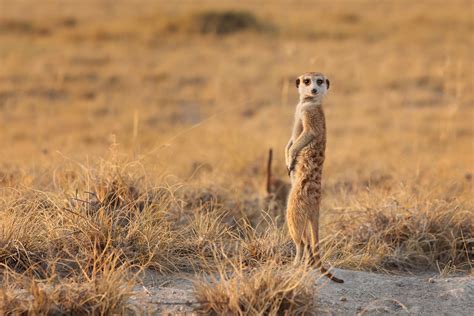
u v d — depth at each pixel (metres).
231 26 35.66
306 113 7.22
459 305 6.58
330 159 15.38
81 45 32.12
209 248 7.59
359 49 30.83
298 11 43.25
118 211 7.75
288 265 6.80
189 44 32.94
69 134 19.02
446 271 7.91
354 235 8.52
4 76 25.45
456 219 8.64
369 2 49.38
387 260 8.05
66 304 5.77
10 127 19.86
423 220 8.48
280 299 5.89
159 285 6.76
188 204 9.22
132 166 8.77
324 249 7.99
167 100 23.70
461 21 37.44
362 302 6.53
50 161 11.79
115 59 29.42
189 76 26.83
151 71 27.33
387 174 12.98
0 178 9.63
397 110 22.30
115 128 19.78
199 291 6.10
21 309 5.68
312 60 14.33
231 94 24.39
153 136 18.58
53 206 7.86
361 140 18.31
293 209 7.06
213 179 10.61
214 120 21.52
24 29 35.00
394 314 6.31
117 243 7.20
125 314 5.84
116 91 24.70
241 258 6.99
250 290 5.95
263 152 14.72
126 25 35.78
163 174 9.10
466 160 15.28
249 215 9.50
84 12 43.34
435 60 28.27
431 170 12.87
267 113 21.95
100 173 8.34
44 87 24.38
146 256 7.18
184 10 41.44
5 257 6.84
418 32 34.53
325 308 6.23
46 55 29.48
